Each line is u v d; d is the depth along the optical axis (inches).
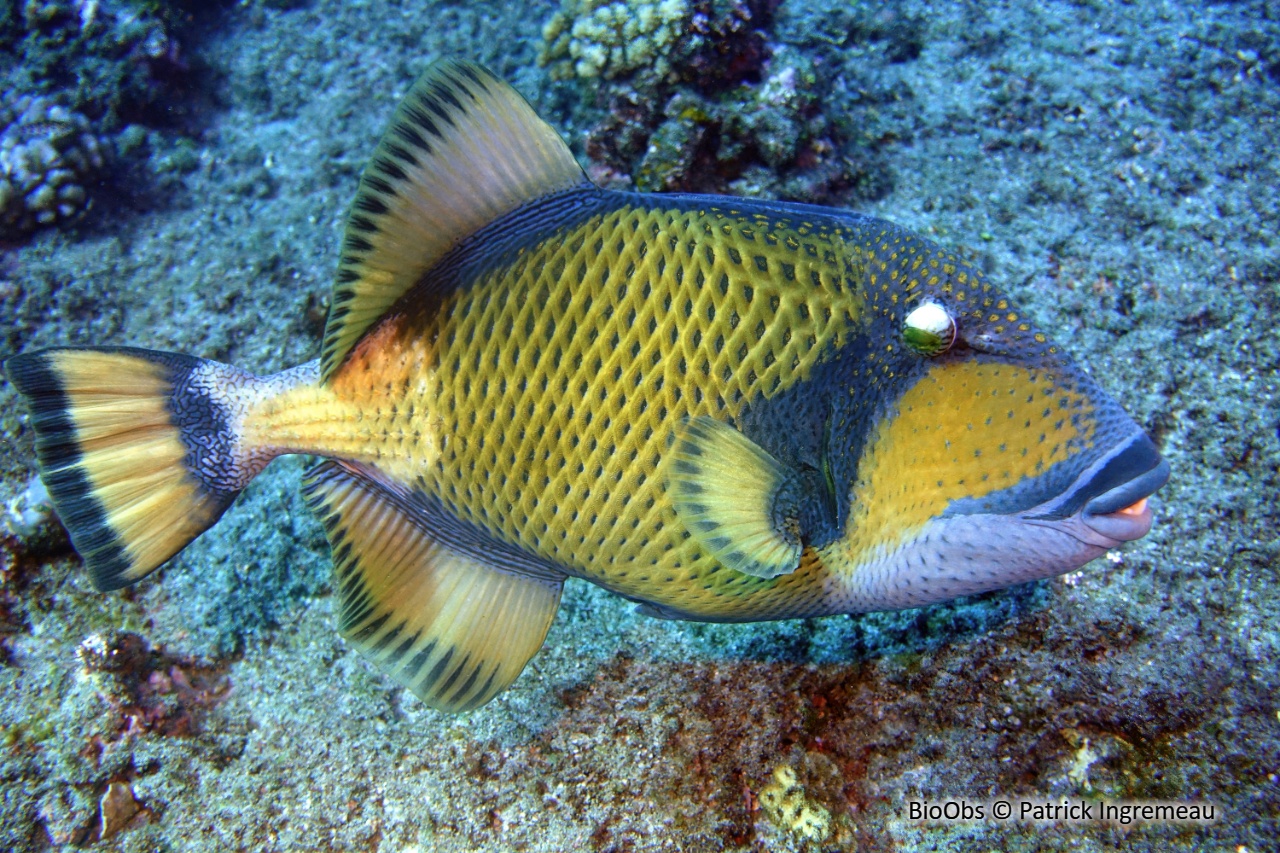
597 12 36.8
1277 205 30.8
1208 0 39.2
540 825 24.4
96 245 42.4
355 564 22.9
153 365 23.1
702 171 36.0
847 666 25.0
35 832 26.0
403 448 21.5
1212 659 23.3
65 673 28.0
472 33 51.4
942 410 19.3
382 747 26.5
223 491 23.4
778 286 19.5
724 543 19.3
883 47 40.4
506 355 20.3
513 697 26.4
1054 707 23.2
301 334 38.0
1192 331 28.5
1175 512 25.5
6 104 46.8
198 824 25.9
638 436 19.7
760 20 40.3
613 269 19.7
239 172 46.8
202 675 28.9
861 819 23.3
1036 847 21.8
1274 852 20.9
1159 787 22.0
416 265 21.1
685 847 23.6
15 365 22.5
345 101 49.4
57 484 23.1
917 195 34.3
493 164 20.4
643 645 26.8
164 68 49.9
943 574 19.9
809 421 19.7
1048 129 35.2
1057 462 18.7
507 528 21.2
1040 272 30.4
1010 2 40.9
